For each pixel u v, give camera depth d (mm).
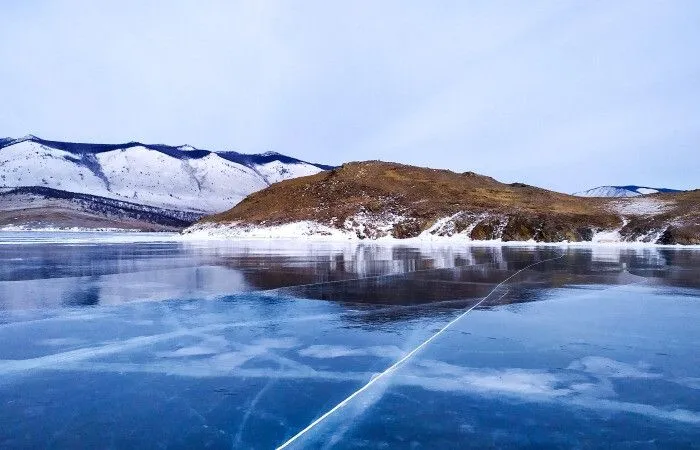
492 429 5254
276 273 18047
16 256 25906
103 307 11445
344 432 5152
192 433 5125
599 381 6695
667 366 7324
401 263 22344
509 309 11406
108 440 4977
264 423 5359
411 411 5699
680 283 16109
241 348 8148
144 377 6797
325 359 7562
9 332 9133
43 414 5609
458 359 7570
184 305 11672
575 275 18219
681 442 4984
